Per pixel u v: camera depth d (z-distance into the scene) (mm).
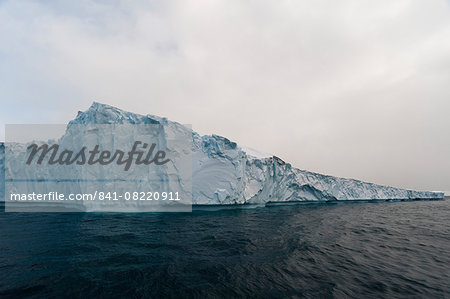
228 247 10469
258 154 32188
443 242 12906
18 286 6363
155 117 20984
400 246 11812
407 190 53812
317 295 6355
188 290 6406
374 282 7305
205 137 27672
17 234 11961
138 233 12438
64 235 11758
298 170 34562
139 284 6660
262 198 27578
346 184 41312
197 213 21281
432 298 6395
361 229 16219
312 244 11516
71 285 6488
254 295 6262
